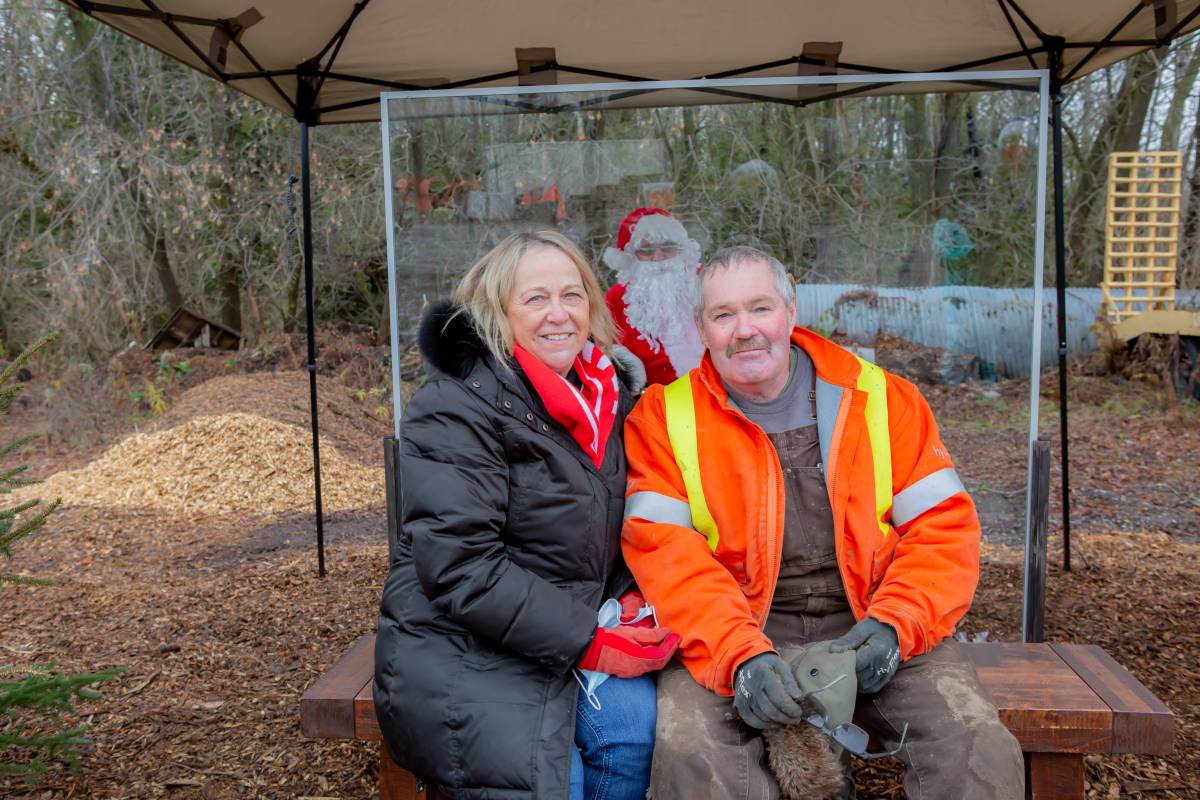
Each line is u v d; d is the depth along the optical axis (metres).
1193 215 10.40
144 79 10.41
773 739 1.70
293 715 2.88
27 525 2.16
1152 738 1.87
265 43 3.46
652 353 3.07
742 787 1.68
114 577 4.59
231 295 12.11
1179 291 9.40
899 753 1.80
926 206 2.90
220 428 6.84
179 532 5.50
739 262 2.04
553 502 1.91
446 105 2.93
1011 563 2.81
